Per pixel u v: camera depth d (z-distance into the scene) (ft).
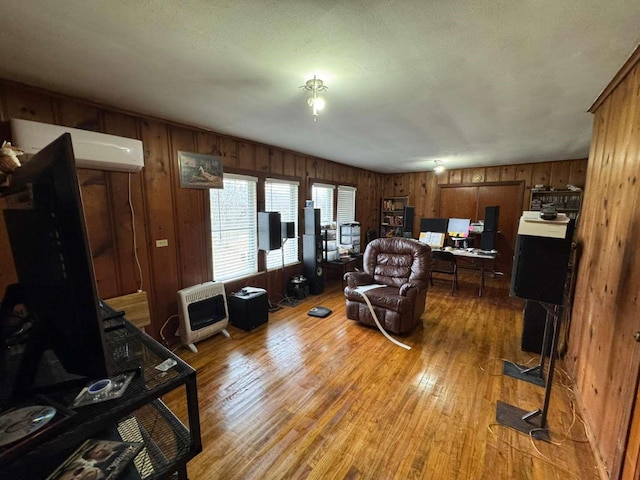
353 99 7.23
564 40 4.61
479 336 10.10
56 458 2.29
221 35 4.52
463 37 4.56
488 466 5.02
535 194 16.78
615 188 5.68
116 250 8.00
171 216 9.27
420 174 21.25
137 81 6.16
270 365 8.22
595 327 5.99
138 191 8.39
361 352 8.97
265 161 12.52
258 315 10.78
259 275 12.59
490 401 6.70
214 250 10.75
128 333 3.66
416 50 4.94
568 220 5.86
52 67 5.52
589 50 4.90
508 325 11.03
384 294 10.36
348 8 3.88
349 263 17.70
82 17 4.01
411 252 11.76
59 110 6.81
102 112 7.52
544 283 6.08
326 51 5.00
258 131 10.28
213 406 6.53
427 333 10.35
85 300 2.19
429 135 10.82
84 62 5.34
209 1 3.73
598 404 5.38
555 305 6.07
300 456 5.22
